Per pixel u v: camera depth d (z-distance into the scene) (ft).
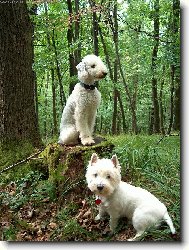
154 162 5.63
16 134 6.56
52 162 5.41
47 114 21.02
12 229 4.80
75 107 5.42
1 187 5.82
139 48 14.43
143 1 13.07
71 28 11.10
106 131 21.44
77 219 4.69
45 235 4.59
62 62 12.96
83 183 5.12
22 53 6.63
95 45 10.68
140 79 17.38
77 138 5.57
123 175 5.30
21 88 6.61
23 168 6.02
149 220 4.05
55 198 5.16
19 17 6.57
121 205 4.23
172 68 11.93
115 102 15.30
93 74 5.15
